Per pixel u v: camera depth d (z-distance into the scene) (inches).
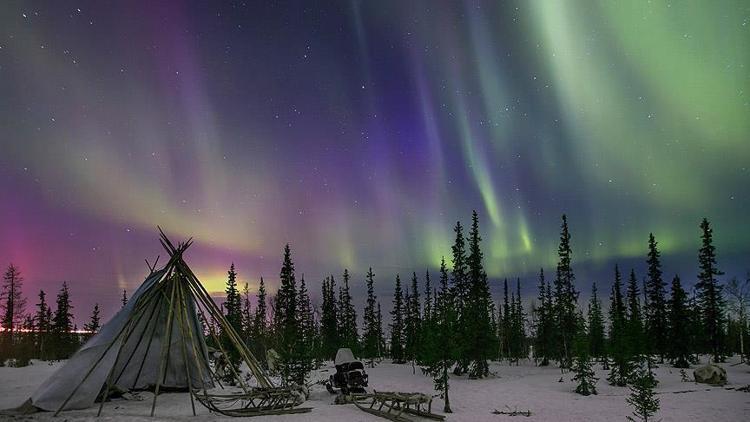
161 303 856.9
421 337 1724.9
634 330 1453.0
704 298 2015.3
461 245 1836.9
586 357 1158.3
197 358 744.3
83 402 661.9
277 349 1289.4
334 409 730.8
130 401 748.0
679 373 1631.4
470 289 1914.4
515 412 793.6
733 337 2445.9
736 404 910.4
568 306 2011.6
